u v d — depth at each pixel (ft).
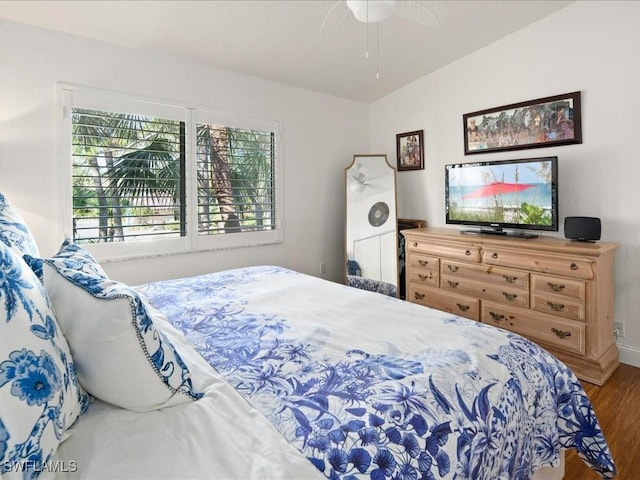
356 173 13.09
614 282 8.43
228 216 10.93
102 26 7.98
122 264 9.16
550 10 9.04
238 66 10.48
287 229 12.38
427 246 10.80
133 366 2.64
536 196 9.06
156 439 2.47
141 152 9.25
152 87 9.29
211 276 7.22
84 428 2.55
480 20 9.25
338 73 11.55
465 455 2.70
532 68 9.65
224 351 3.87
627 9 8.04
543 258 8.22
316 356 3.70
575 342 7.75
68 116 8.14
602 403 6.77
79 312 2.64
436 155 12.25
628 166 8.21
